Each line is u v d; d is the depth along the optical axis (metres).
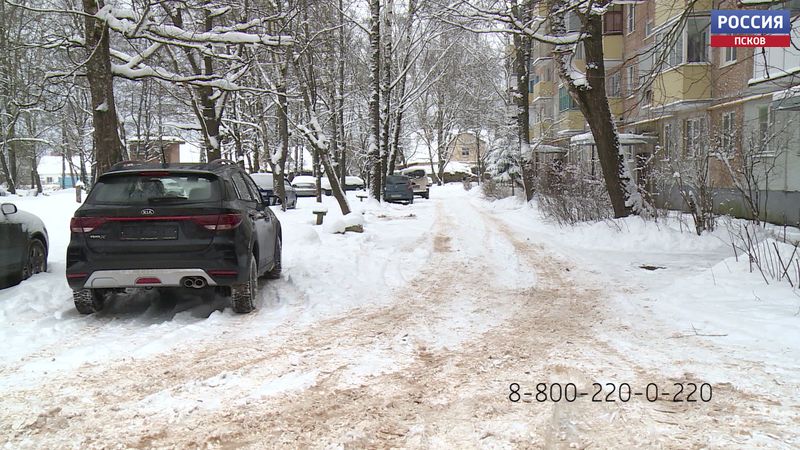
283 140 24.62
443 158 70.75
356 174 63.41
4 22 17.69
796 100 14.28
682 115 23.95
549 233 17.31
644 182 16.19
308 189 41.72
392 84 31.58
